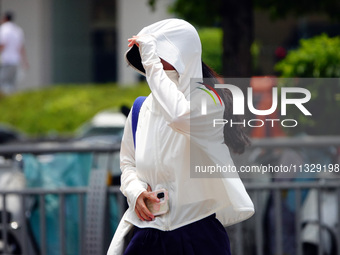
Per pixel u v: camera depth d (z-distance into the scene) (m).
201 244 10.27
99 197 15.62
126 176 10.81
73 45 54.12
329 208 16.70
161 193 10.32
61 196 16.00
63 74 54.28
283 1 20.98
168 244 10.23
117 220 16.34
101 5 53.78
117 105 42.53
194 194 10.23
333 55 19.28
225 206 10.38
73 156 17.80
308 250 17.00
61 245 16.09
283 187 15.57
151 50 10.21
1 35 46.28
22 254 16.47
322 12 21.11
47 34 53.91
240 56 19.28
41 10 53.53
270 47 42.28
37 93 45.53
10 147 16.89
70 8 54.19
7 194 16.22
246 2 19.30
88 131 31.56
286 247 16.81
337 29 39.62
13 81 46.78
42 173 17.69
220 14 20.14
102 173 15.88
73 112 42.53
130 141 10.95
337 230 15.71
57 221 17.22
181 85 10.36
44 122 42.16
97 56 53.84
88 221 15.55
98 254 15.34
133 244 10.36
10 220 17.44
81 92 44.88
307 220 16.75
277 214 15.66
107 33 53.72
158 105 10.09
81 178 17.67
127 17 51.94
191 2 22.16
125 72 52.41
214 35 39.75
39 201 16.61
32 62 53.59
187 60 10.38
